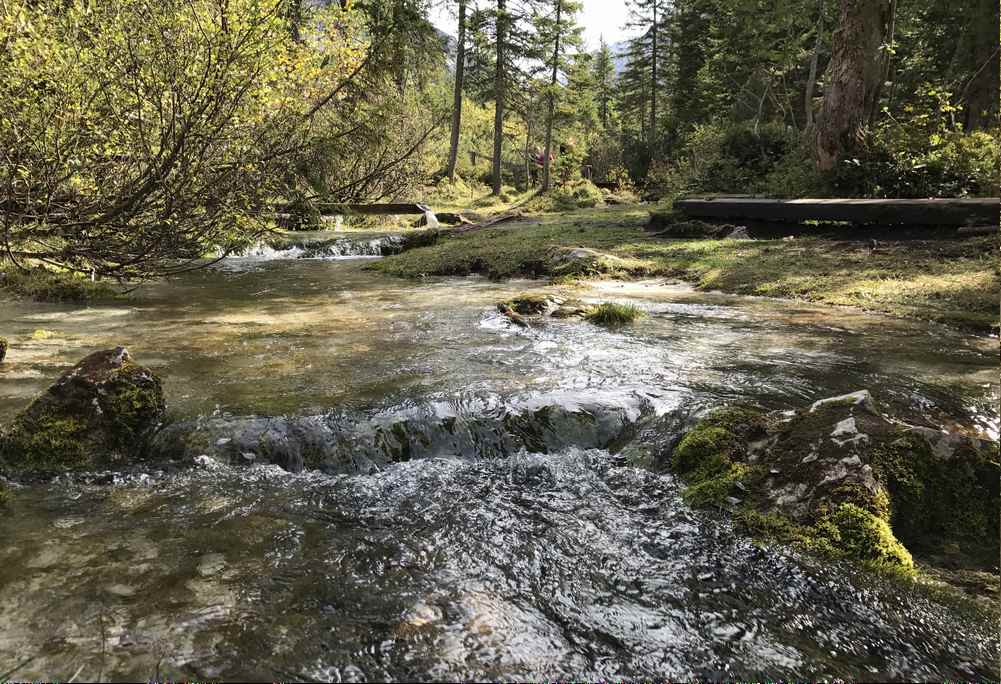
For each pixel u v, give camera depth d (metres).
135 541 2.75
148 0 4.14
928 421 3.73
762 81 25.16
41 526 2.88
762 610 2.36
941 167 11.67
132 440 3.72
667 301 7.63
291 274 11.12
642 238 12.51
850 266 8.48
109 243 4.98
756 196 14.67
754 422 3.52
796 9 19.84
